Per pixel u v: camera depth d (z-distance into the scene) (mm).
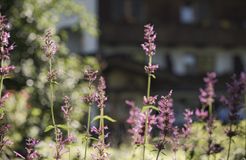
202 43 40688
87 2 35000
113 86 33250
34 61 13031
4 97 4105
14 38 13047
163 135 4316
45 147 5496
